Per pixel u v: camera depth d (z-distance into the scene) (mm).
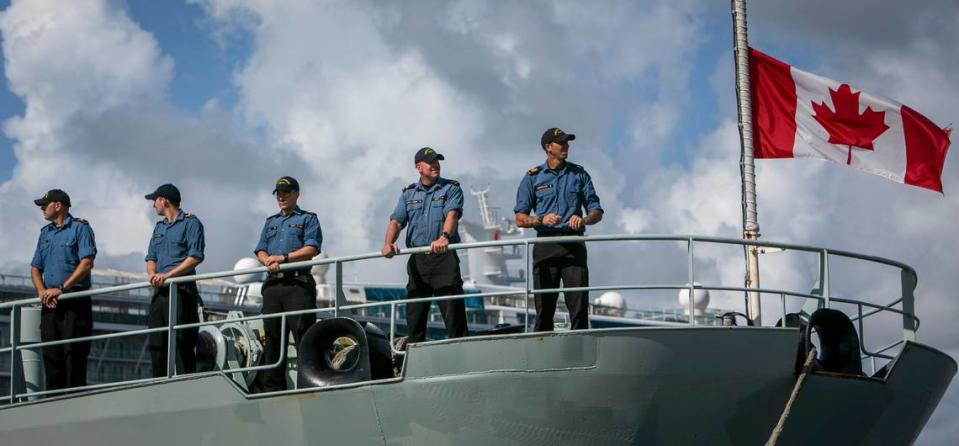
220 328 13719
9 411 13406
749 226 16547
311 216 13305
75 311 14094
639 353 11312
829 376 11969
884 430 12625
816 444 12125
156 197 13859
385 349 12266
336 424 11727
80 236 14164
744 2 17375
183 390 12406
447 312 12414
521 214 12625
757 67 17906
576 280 12344
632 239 11961
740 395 11664
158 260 13766
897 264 13227
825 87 17812
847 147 17797
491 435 11445
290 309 12961
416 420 11547
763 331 11680
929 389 12992
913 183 17734
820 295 12609
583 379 11312
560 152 12680
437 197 12695
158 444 12562
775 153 17766
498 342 11344
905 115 17750
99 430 12859
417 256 12578
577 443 11453
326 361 12008
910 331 13289
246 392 12078
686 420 11578
